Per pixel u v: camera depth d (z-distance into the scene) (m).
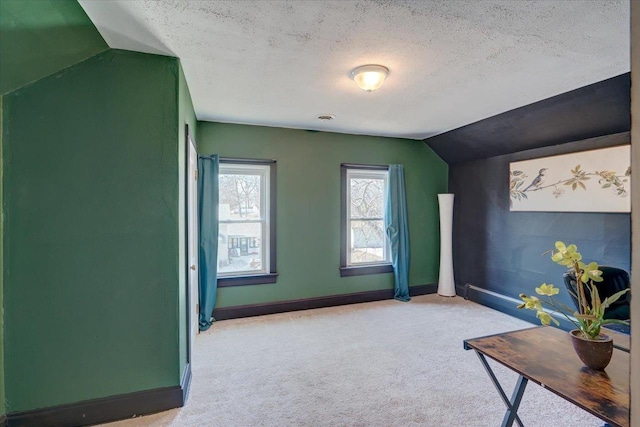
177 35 1.85
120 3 1.55
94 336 1.95
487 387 2.32
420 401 2.15
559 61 2.21
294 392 2.26
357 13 1.67
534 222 3.61
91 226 1.94
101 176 1.95
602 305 1.41
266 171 3.91
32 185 1.85
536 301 1.52
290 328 3.41
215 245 3.53
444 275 4.57
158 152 2.04
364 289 4.35
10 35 1.49
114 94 1.97
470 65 2.27
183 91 2.36
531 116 3.23
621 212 2.85
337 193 4.21
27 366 1.86
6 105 1.81
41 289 1.87
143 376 2.03
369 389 2.29
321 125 3.86
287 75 2.44
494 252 4.10
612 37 1.90
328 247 4.16
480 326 3.45
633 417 0.84
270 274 3.88
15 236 1.83
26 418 1.85
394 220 4.39
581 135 3.10
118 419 1.97
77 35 1.73
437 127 3.96
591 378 1.35
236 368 2.59
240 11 1.64
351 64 2.26
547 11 1.65
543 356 1.54
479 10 1.64
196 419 1.98
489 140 3.89
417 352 2.85
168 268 2.06
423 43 1.98
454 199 4.73
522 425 1.75
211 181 3.53
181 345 2.18
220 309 3.67
